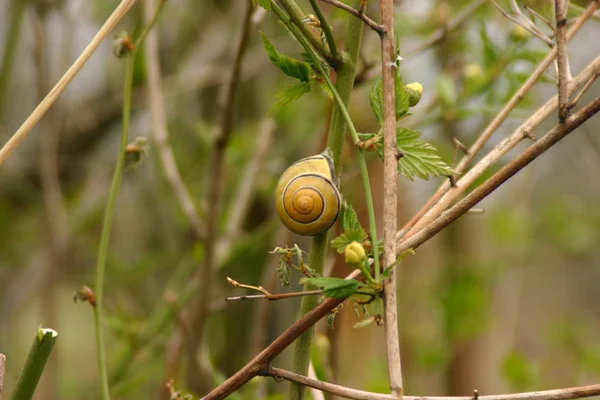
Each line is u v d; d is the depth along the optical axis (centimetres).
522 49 79
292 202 60
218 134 80
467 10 80
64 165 129
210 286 83
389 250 58
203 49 126
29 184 125
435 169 60
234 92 78
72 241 121
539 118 63
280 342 59
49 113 107
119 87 127
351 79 61
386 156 58
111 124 130
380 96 60
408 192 120
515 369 101
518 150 106
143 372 91
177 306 87
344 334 113
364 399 59
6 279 128
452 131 97
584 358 124
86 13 118
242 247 94
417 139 60
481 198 59
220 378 77
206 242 82
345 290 57
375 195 100
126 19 116
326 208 60
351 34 61
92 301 65
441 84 80
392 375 57
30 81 127
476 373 125
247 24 74
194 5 129
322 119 102
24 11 115
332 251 75
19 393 59
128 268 121
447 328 117
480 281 124
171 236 125
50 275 109
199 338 83
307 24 61
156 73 83
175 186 83
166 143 83
